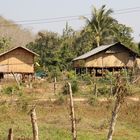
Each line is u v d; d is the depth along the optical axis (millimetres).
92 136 20078
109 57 55719
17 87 35812
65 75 48562
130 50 55344
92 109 28156
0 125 22109
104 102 29562
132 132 22094
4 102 28047
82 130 21578
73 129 12398
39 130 20812
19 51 53656
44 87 40344
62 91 34719
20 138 18484
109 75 36812
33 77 53406
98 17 64750
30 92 35469
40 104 29250
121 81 12203
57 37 73750
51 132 20438
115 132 21641
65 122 23547
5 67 53125
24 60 53875
